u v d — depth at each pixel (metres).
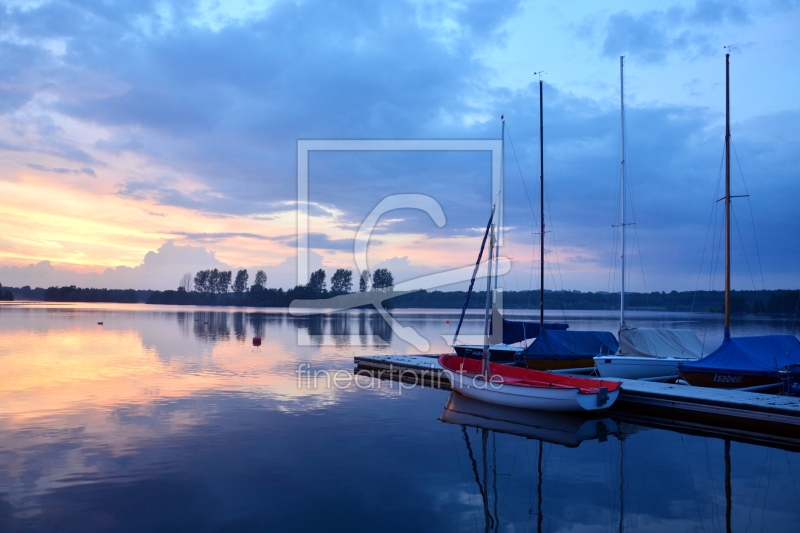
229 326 54.66
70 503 8.93
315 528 8.31
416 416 16.03
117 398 17.27
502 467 11.57
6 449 11.70
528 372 18.59
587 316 94.56
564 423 15.59
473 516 8.95
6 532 7.84
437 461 11.88
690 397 15.46
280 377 22.41
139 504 8.96
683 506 9.50
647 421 15.98
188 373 22.84
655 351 22.17
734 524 8.75
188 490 9.64
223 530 8.12
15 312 82.62
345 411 16.44
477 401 18.02
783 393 16.64
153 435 13.02
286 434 13.55
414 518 8.81
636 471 11.41
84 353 29.66
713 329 56.03
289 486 10.05
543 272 29.66
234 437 13.11
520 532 8.32
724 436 14.34
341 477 10.62
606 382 16.36
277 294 110.94
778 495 10.06
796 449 13.09
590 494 10.09
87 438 12.62
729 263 22.30
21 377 21.19
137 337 40.25
